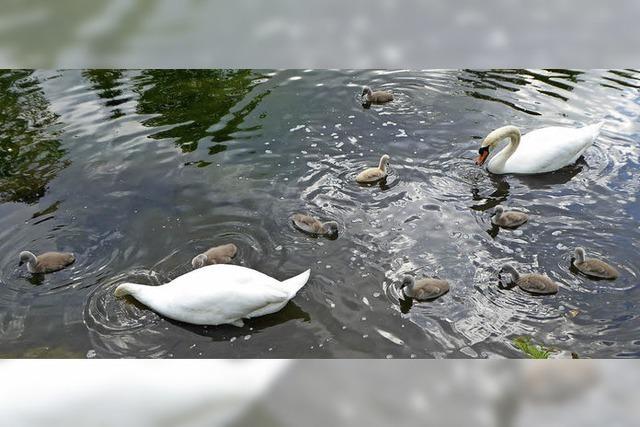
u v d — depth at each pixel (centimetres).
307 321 727
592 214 922
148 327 721
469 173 1028
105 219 903
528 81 1305
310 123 1153
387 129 1140
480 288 779
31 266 798
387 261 823
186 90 1276
